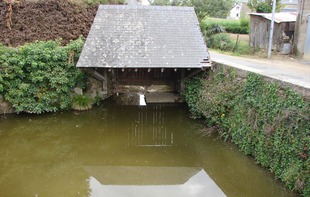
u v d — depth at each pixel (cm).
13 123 1033
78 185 696
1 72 1009
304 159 585
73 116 1120
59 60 1093
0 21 1264
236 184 700
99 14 1173
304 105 609
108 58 1059
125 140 967
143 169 787
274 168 669
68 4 1372
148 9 1216
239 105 840
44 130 1012
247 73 843
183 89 1282
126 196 648
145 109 1234
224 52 1662
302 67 1102
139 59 1066
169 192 666
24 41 1234
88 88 1210
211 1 2583
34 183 699
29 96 1070
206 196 647
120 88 1366
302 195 586
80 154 866
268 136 692
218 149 872
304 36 1363
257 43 1664
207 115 977
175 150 905
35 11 1309
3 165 784
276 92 704
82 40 1207
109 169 784
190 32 1167
